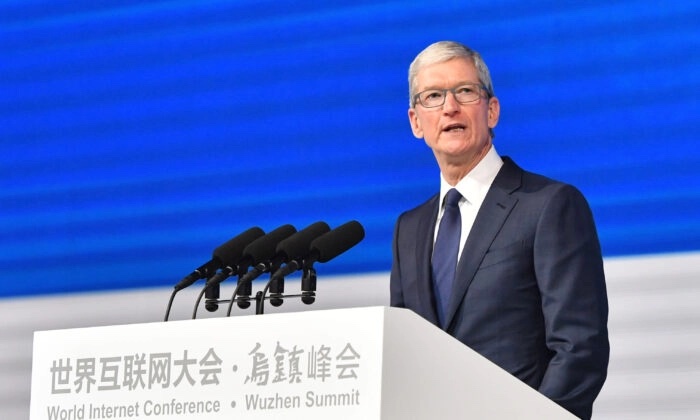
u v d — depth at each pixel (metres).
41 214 12.69
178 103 12.34
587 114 10.67
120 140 12.51
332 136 11.70
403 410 5.31
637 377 10.26
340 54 11.79
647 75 10.48
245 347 5.68
